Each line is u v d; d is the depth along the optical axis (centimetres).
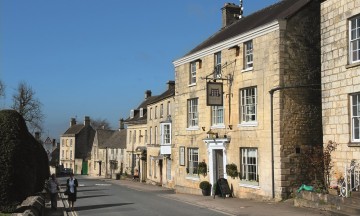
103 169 7594
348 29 1762
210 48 2727
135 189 3759
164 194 2916
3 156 1446
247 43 2395
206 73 2795
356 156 1683
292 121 2102
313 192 1745
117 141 7038
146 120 5575
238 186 2384
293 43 2136
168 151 4066
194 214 1727
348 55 1753
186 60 3041
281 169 2058
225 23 3403
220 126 2595
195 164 2928
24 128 1544
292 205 1866
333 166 1808
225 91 2545
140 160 5506
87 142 9725
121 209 1967
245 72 2361
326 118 1862
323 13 1908
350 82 1734
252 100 2325
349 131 1734
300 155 2092
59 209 2034
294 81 2120
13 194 1455
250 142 2288
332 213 1546
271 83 2147
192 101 2992
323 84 1891
